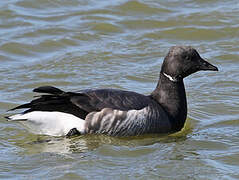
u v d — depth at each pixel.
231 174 12.24
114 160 12.84
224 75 18.30
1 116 15.34
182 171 12.37
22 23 21.69
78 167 12.45
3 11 22.45
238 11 22.70
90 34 21.11
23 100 16.34
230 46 20.27
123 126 13.83
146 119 13.96
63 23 21.86
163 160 12.91
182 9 23.09
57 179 11.91
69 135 13.84
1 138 14.04
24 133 14.34
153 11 22.91
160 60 19.28
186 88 17.53
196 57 14.62
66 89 17.12
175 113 14.52
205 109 16.12
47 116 13.77
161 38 21.03
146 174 12.20
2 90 17.02
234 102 16.48
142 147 13.57
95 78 17.97
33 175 12.09
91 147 13.48
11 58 19.44
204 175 12.19
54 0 23.52
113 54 19.64
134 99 14.04
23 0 23.36
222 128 14.95
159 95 14.67
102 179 11.95
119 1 23.50
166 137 14.30
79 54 19.64
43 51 19.94
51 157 12.95
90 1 23.70
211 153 13.32
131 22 22.09
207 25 21.75
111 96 13.98
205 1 23.73
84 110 13.80
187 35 21.20
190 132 14.70
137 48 20.17
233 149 13.54
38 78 17.91
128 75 18.20
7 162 12.70
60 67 18.72
